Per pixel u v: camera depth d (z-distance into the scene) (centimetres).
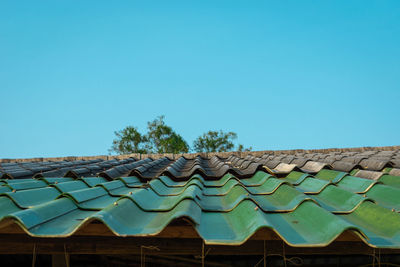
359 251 259
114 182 461
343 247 260
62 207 303
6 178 588
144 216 303
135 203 320
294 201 337
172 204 338
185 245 269
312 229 259
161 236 264
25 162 950
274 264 370
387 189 377
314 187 433
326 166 579
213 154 1010
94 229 265
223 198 395
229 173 547
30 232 237
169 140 2548
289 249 262
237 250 265
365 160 601
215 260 375
